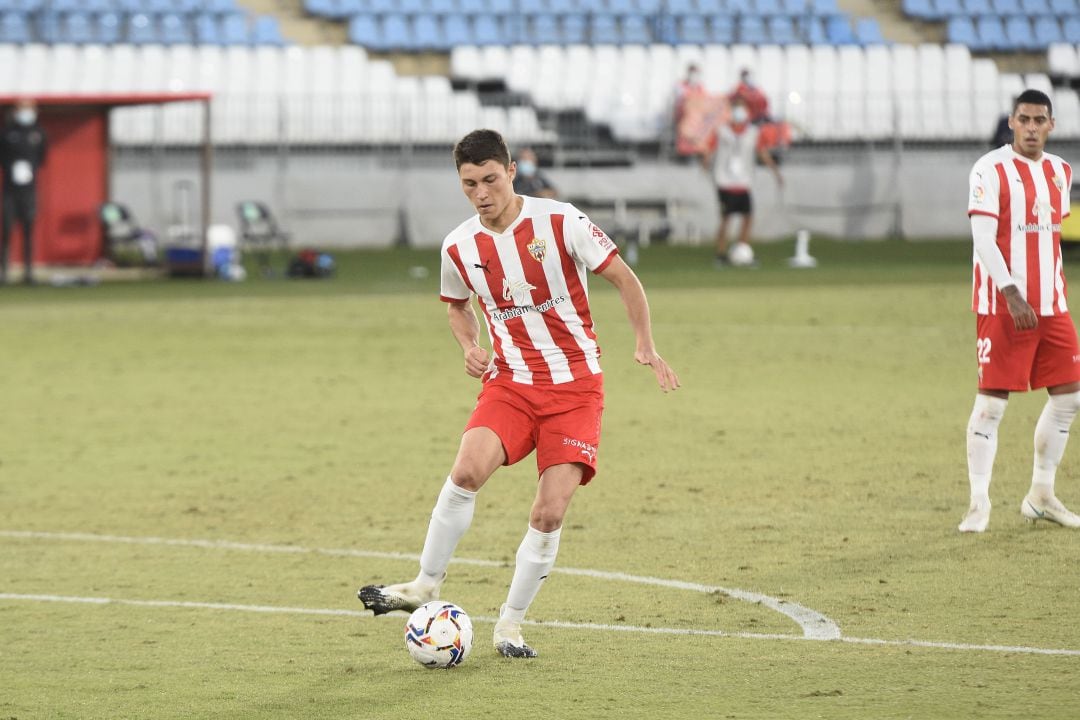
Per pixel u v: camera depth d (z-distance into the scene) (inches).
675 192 4854.8
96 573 1027.3
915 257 4338.1
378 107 4894.2
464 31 5408.5
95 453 1541.6
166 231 4591.5
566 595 940.6
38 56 4921.3
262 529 1169.4
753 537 1101.1
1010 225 1085.1
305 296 3467.0
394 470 1419.8
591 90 5285.4
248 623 886.4
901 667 761.0
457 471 802.8
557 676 757.3
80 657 809.5
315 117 4845.0
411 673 768.3
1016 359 1087.6
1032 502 1122.0
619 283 804.0
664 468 1398.9
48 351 2466.8
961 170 5014.8
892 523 1139.9
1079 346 1105.4
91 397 1951.3
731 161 4160.9
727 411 1745.8
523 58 5305.1
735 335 2546.8
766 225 4928.6
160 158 4665.4
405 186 4822.8
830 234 4977.9
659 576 987.3
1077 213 4141.2
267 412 1804.9
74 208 4308.6
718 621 869.2
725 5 5674.2
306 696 724.0
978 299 1104.8
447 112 4938.5
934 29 5797.2
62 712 700.7
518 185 3649.1
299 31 5339.6
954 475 1333.7
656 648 812.0
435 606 776.9
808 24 5698.8
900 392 1871.3
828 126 5034.5
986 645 802.2
